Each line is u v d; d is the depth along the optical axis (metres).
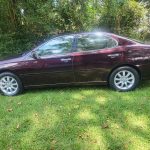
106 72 5.54
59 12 9.27
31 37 9.52
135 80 5.55
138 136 3.84
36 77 5.72
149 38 11.13
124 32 10.79
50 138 3.95
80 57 5.52
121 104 4.89
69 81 5.69
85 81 5.66
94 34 5.63
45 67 5.63
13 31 9.59
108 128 4.10
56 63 5.59
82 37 5.64
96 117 4.48
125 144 3.68
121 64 5.48
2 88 5.95
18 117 4.70
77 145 3.73
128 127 4.10
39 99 5.46
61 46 5.66
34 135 4.06
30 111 4.90
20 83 5.83
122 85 5.59
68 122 4.37
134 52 5.43
